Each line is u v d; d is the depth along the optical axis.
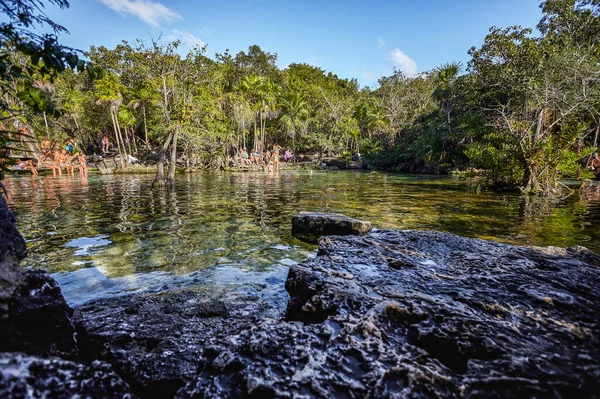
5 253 2.17
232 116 34.31
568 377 1.45
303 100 45.97
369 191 13.54
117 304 3.00
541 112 12.89
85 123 30.69
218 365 1.70
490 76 20.12
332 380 1.56
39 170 22.80
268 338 1.86
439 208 9.02
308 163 37.72
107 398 1.38
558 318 2.04
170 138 15.41
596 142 19.30
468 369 1.59
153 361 2.18
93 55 26.95
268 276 4.02
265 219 7.45
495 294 2.46
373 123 44.00
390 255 3.55
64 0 2.63
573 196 11.63
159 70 15.99
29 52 2.52
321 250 3.83
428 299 2.36
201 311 2.96
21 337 1.89
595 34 21.61
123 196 11.30
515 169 13.05
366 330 1.96
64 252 4.89
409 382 1.52
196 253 4.91
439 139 26.05
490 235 5.88
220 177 21.48
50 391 1.23
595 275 2.87
